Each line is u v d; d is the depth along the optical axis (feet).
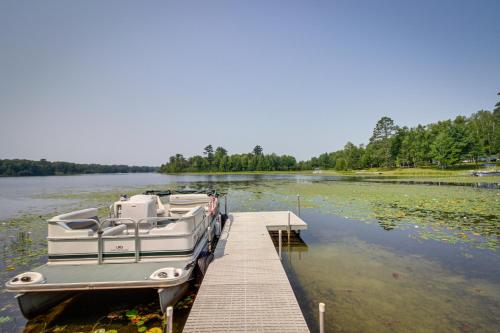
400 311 15.56
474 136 185.26
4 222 41.63
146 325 14.25
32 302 14.38
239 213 40.09
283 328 12.08
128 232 19.43
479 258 23.85
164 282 14.01
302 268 22.39
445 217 40.29
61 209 54.65
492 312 15.35
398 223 37.35
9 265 23.00
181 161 413.80
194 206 29.58
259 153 453.99
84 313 15.38
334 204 53.98
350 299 17.03
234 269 18.74
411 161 219.41
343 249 27.27
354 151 263.70
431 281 19.51
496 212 43.37
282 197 67.51
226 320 12.67
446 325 14.16
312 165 396.16
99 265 16.26
